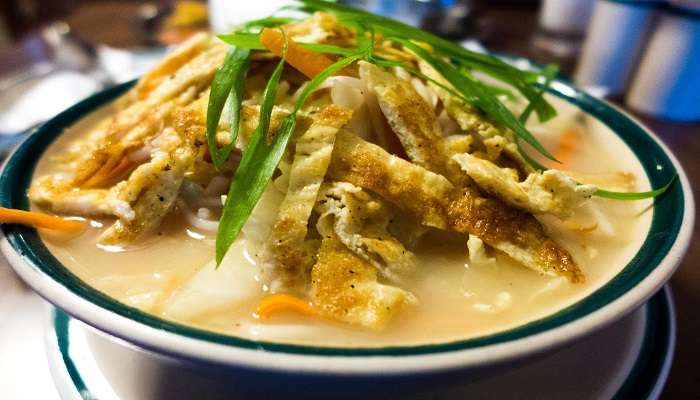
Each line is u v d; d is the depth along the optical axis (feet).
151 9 1.65
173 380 0.53
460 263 0.59
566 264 0.56
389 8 1.36
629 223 0.61
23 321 0.65
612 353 0.57
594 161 0.72
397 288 0.54
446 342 0.45
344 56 0.64
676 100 1.10
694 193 0.87
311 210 0.56
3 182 0.62
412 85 0.64
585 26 1.42
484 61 0.74
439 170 0.60
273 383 0.46
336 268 0.55
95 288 0.52
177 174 0.62
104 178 0.67
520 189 0.57
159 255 0.61
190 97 0.67
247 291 0.56
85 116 0.77
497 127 0.65
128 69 1.21
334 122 0.58
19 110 1.07
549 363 0.56
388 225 0.59
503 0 1.77
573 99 0.80
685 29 1.05
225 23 1.27
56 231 0.60
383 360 0.43
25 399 0.57
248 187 0.55
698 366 0.60
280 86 0.64
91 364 0.56
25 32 1.90
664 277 0.49
